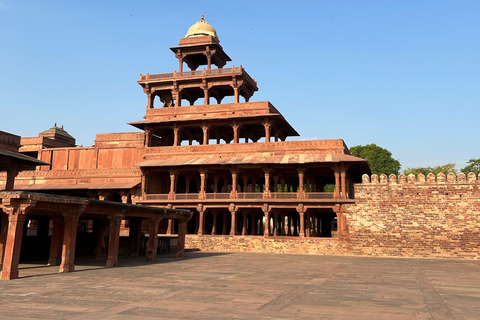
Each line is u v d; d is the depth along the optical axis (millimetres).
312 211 47125
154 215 27844
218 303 12430
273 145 44688
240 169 44500
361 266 25859
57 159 53656
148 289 15031
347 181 42000
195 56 54594
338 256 35594
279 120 49375
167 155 48344
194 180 53562
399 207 36844
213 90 53562
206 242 41844
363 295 14227
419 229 35938
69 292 14109
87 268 22328
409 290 15570
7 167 29109
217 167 43875
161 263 26438
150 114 51469
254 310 11422
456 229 34844
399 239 36312
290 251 38906
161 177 51406
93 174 50438
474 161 71312
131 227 33344
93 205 21609
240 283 17016
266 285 16484
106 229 30016
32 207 17453
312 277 19469
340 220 38594
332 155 41312
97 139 52062
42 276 18438
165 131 54031
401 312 11383
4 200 17344
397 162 80125
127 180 49125
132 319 10164
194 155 47344
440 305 12492
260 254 36562
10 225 17438
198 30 54000
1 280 16828
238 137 47375
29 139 59438
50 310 11109
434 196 35969
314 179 49562
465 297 14062
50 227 50781
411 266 26297
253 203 41625
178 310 11312
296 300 13062
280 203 40719
